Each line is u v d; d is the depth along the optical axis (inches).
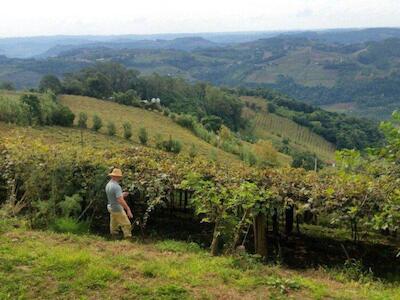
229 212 347.9
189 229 429.4
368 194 322.0
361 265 318.3
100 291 221.6
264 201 346.3
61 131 2224.4
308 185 371.9
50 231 334.0
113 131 2493.8
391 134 253.1
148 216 425.7
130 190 404.2
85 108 3312.0
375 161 262.5
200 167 446.3
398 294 246.1
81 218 415.8
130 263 259.4
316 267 336.5
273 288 236.1
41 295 215.6
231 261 278.1
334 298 228.4
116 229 377.4
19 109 2114.9
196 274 249.0
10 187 408.5
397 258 358.3
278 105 5733.3
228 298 220.5
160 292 222.2
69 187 403.5
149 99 4407.0
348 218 330.3
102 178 410.0
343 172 269.1
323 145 4473.4
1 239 290.7
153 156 537.6
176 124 3309.5
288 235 431.8
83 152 460.1
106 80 4074.8
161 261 269.6
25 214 379.9
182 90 4825.3
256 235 360.5
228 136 2972.4
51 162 399.5
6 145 469.1
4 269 238.1
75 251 275.1
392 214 281.0
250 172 428.5
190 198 430.6
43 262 247.6
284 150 3535.9
